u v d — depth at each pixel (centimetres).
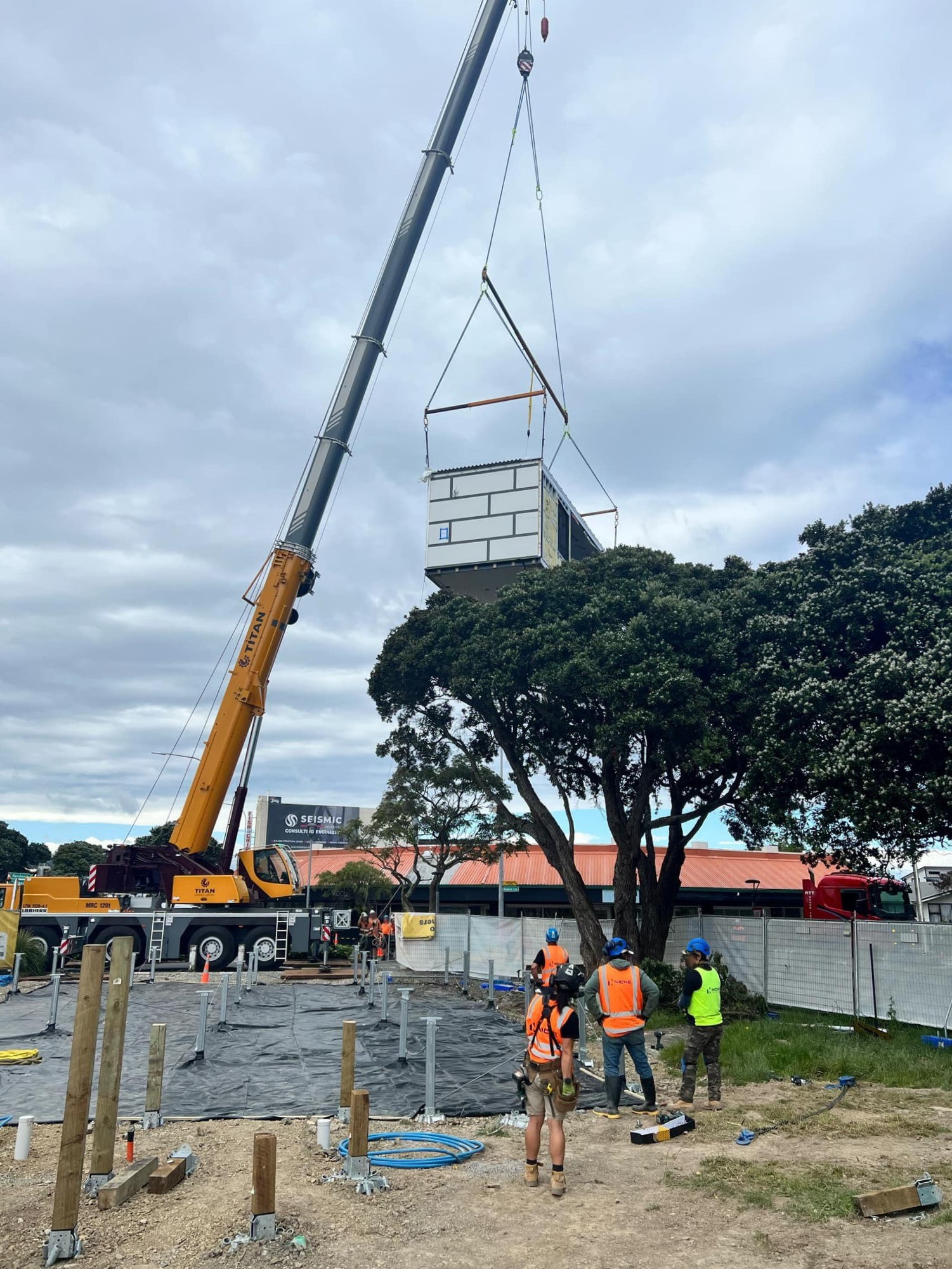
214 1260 581
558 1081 726
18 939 2514
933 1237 598
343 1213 661
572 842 2341
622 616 2155
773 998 1919
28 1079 1160
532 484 3322
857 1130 893
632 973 986
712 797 2239
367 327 2689
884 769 1577
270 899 2861
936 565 1748
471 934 2722
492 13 2942
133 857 2755
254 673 2641
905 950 1599
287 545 2616
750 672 1920
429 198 2797
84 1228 637
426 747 2631
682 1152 818
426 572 3397
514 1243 605
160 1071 923
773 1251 580
